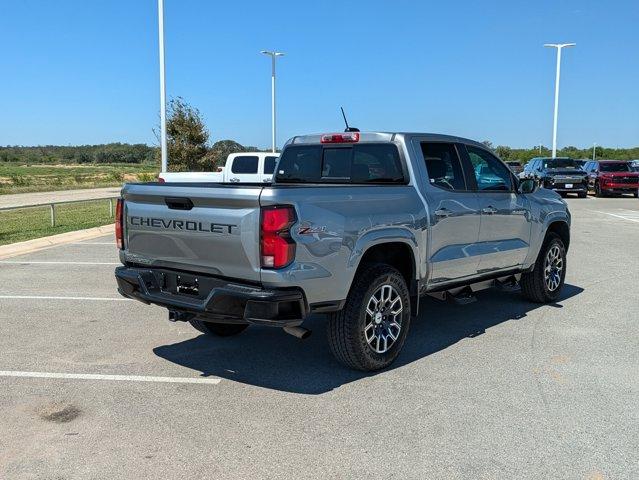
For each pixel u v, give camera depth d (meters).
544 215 7.14
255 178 18.95
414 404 4.39
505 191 6.57
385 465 3.52
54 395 4.58
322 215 4.45
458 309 7.30
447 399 4.49
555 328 6.43
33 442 3.81
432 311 7.21
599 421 4.11
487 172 6.41
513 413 4.23
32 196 31.78
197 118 31.42
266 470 3.47
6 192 34.84
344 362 4.97
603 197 30.56
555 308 7.33
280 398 4.52
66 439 3.85
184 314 4.77
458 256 5.80
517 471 3.46
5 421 4.12
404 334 5.22
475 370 5.11
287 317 4.31
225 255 4.42
